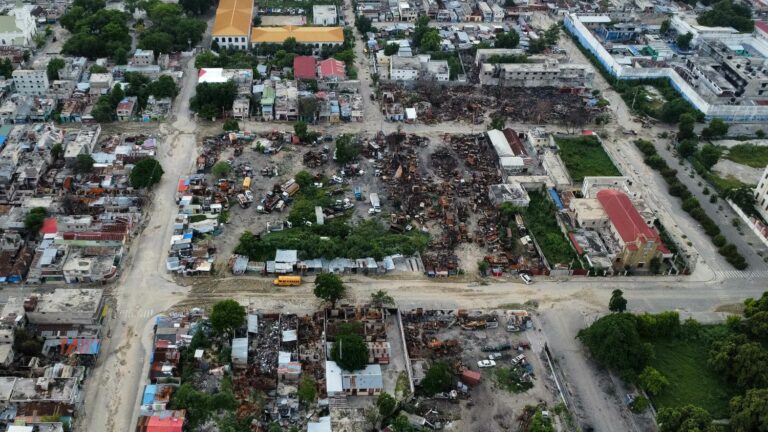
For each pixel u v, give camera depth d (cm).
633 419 15662
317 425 14900
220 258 19712
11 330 15900
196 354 16088
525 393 16175
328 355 16512
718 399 16238
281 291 18675
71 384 15075
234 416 14862
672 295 19500
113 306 17712
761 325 17650
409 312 18150
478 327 17875
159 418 14488
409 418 15212
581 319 18425
